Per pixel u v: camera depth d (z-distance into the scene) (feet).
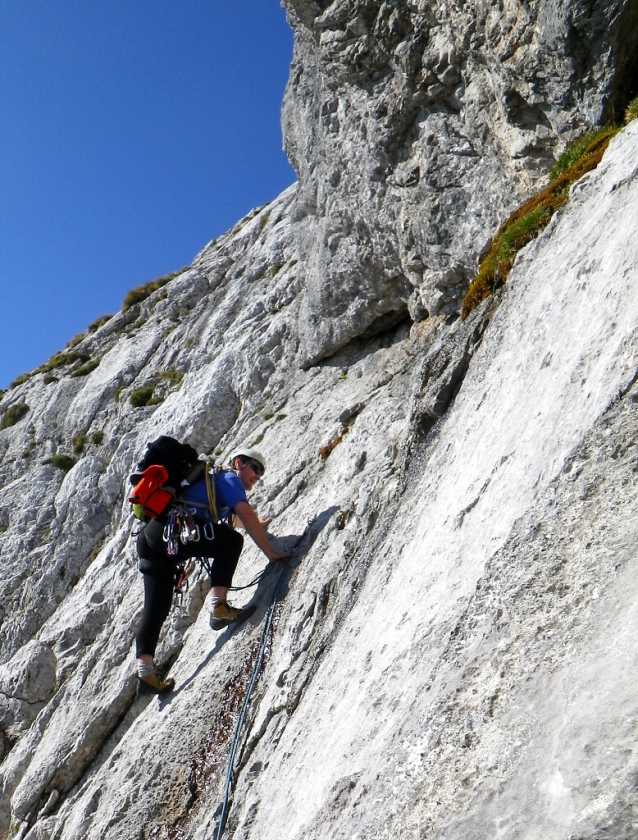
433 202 28.32
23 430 52.75
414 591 15.46
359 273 33.58
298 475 30.71
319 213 35.27
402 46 27.86
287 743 17.80
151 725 25.44
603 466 11.43
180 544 25.05
